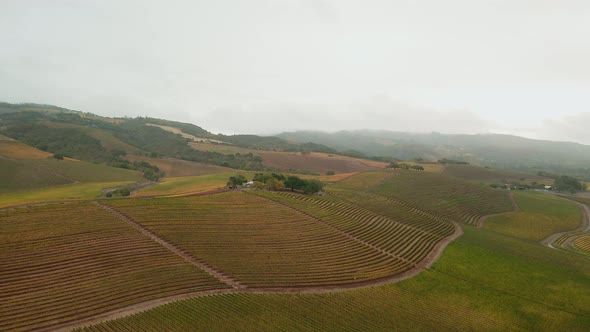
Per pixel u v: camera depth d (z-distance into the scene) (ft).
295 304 209.87
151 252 251.80
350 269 268.41
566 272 299.38
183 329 172.24
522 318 221.25
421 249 325.83
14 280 199.72
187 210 337.93
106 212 306.55
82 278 210.38
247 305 202.08
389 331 189.37
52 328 167.63
